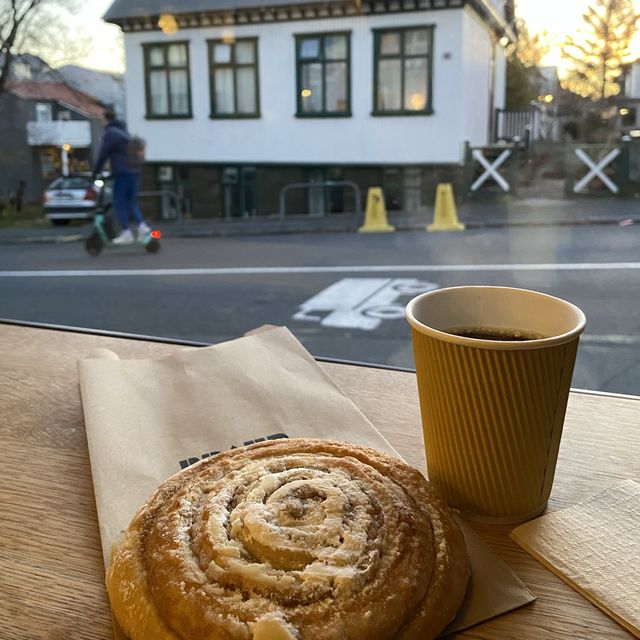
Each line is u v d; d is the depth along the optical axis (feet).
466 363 1.17
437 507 1.17
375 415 1.74
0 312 5.21
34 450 1.62
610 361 2.72
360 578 0.95
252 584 0.95
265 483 1.15
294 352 1.93
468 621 1.04
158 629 0.94
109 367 1.81
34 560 1.21
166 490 1.20
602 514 1.28
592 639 1.01
